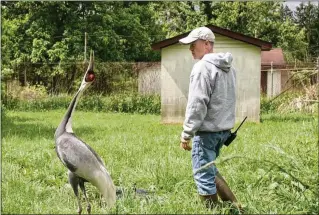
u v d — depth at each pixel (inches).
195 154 249.1
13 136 580.4
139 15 1508.4
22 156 421.1
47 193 301.3
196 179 249.9
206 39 251.4
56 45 1273.4
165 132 647.8
